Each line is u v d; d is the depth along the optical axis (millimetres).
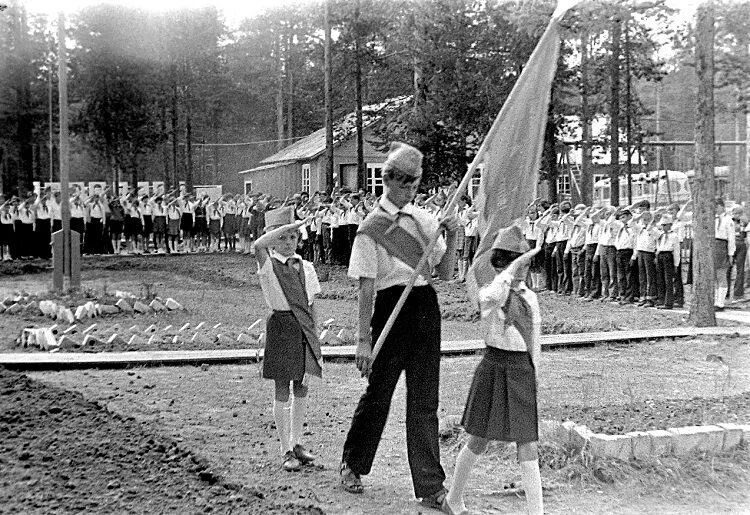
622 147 35469
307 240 30672
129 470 6293
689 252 23969
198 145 58750
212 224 35969
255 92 61000
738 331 16453
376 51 39031
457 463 6250
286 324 7312
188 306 19625
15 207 31672
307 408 9727
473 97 33406
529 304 6156
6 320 16812
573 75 32875
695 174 17562
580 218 23656
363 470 6668
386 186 6754
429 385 6559
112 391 10453
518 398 5996
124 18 42344
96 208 33719
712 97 17391
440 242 6750
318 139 48000
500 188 6816
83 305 17781
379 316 6672
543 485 6957
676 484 7023
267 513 5773
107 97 42781
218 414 9234
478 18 33250
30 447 6492
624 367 12711
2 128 42281
